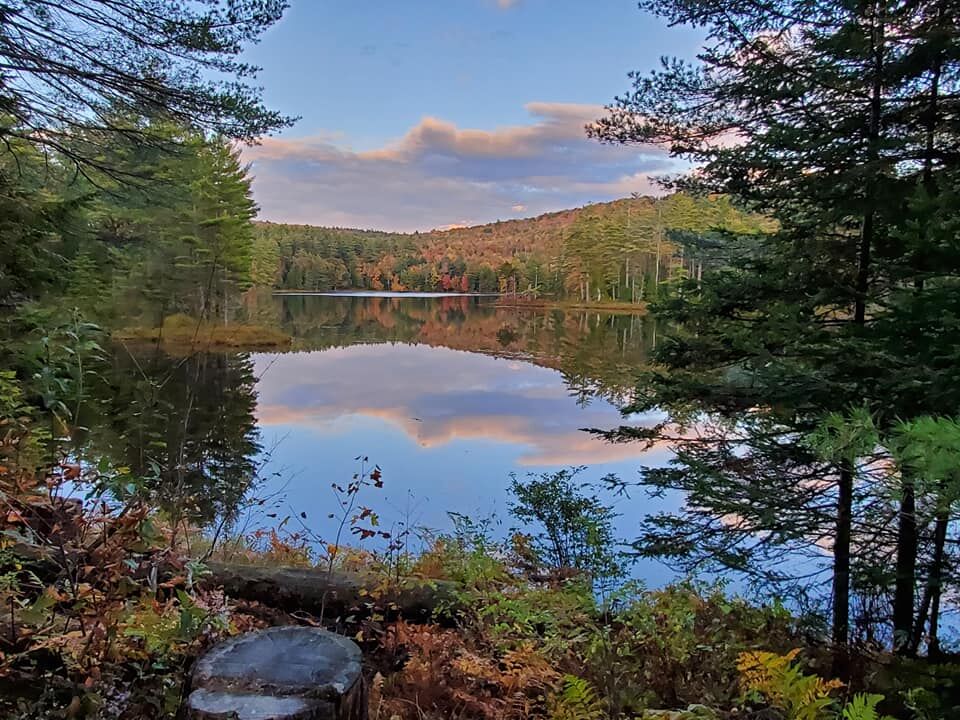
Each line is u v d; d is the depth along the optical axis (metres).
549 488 5.54
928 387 2.86
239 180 21.83
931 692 2.90
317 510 7.85
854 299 4.18
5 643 1.87
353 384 19.69
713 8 4.27
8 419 2.74
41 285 5.60
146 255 7.62
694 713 2.12
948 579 3.78
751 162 4.36
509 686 2.39
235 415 12.85
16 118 5.86
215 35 6.04
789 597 4.29
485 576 3.43
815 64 4.13
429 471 10.21
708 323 4.76
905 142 3.78
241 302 33.50
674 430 7.91
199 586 2.97
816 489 4.54
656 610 3.26
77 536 2.06
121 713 1.80
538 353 28.91
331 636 1.91
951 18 3.50
